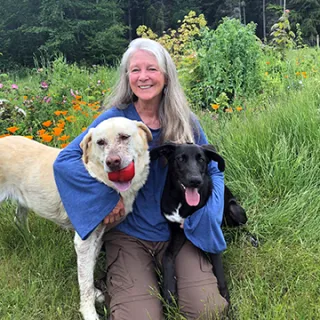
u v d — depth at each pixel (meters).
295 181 1.47
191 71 2.70
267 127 1.69
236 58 2.64
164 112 1.25
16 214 1.41
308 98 1.88
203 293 1.06
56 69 3.82
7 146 1.28
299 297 1.06
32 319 1.07
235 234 1.38
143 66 1.18
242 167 1.55
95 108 2.23
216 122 1.92
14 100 2.61
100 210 1.09
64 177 1.11
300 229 1.33
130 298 1.06
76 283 1.21
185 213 1.15
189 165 1.13
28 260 1.28
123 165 1.01
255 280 1.12
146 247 1.19
